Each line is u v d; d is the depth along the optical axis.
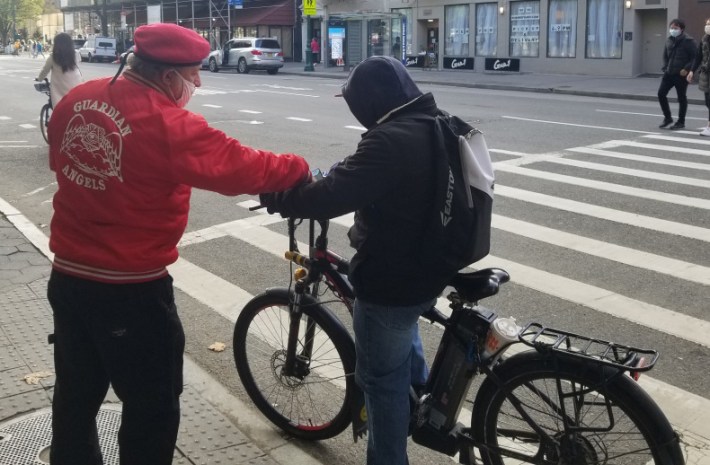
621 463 3.00
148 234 2.69
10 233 7.51
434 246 2.78
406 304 2.90
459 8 33.31
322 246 3.47
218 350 4.93
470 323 3.06
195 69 2.76
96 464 3.08
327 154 11.88
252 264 6.73
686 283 6.09
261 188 2.78
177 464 3.52
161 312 2.78
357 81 2.83
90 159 2.62
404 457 3.10
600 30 28.20
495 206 8.52
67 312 2.81
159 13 54.09
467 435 3.19
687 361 4.74
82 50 53.66
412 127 2.75
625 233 7.45
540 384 2.96
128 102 2.61
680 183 9.51
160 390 2.85
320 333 3.72
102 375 2.96
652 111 17.38
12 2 87.06
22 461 3.52
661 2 26.08
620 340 5.05
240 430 3.88
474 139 2.86
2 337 4.89
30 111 19.05
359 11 37.12
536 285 6.07
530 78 27.98
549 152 11.81
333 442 3.85
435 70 34.16
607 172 10.24
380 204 2.79
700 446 3.79
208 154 2.62
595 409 2.97
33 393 4.13
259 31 48.09
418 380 3.34
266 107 19.08
